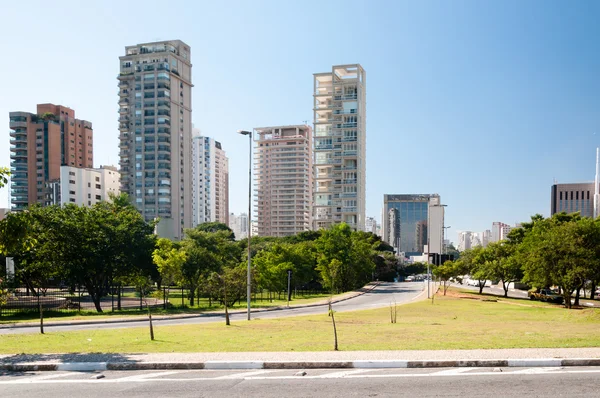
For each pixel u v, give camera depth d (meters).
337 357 11.28
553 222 50.03
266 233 165.88
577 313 24.94
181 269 43.72
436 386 9.11
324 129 112.00
